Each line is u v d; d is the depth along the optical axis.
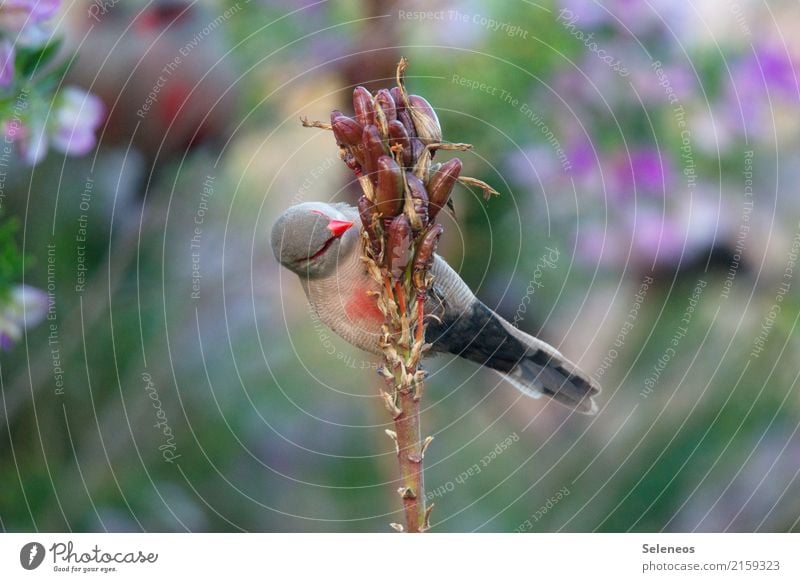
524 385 7.66
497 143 9.28
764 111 9.08
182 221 9.48
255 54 9.18
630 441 9.58
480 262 9.32
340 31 9.31
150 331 9.60
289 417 10.19
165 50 8.90
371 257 4.75
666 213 9.16
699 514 9.36
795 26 9.15
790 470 9.38
